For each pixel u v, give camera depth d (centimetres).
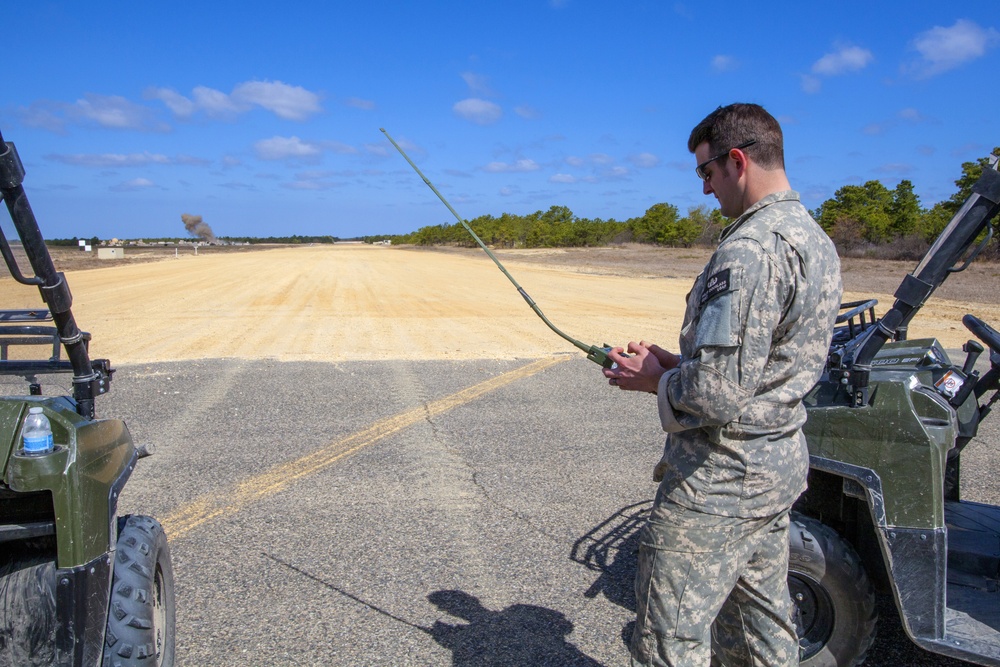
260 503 564
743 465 224
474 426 785
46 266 262
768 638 246
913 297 297
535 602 417
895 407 289
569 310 1981
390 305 2127
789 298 217
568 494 588
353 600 418
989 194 296
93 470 261
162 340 1399
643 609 240
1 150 228
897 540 291
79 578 247
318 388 964
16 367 327
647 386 249
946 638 293
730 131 232
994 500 576
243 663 356
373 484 607
